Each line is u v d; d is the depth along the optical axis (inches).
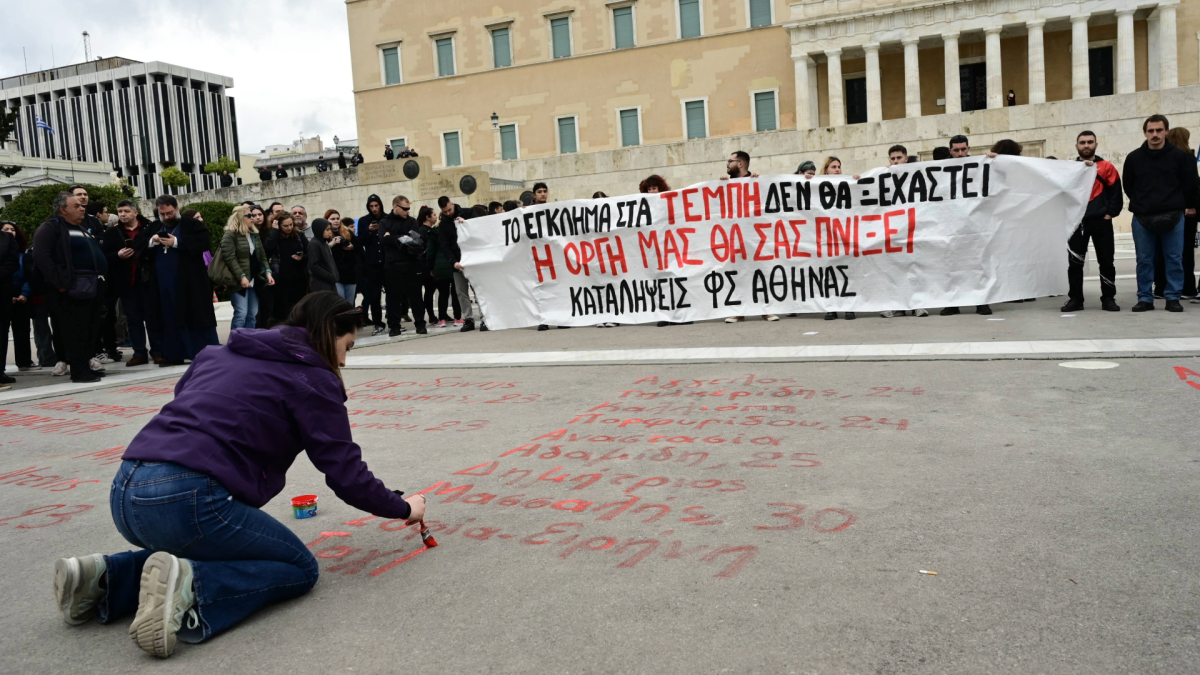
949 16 1608.0
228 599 127.4
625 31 1892.2
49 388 387.9
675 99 1857.8
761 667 107.5
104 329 502.0
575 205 475.2
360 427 267.9
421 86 2057.1
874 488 173.9
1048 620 114.9
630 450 216.4
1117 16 1571.1
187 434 126.0
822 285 433.4
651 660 111.1
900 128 1400.1
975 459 188.4
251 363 132.3
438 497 188.9
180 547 125.3
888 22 1633.9
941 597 123.4
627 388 295.7
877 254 423.2
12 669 121.2
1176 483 165.2
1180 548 135.3
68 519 192.5
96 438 280.2
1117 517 149.8
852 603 123.3
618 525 162.7
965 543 142.6
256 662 118.4
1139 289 381.4
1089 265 715.4
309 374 133.2
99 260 412.5
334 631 126.1
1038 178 399.5
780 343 362.3
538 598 132.5
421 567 148.6
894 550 141.6
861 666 106.1
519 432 244.8
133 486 123.7
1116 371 262.2
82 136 5659.5
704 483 185.0
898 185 418.6
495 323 508.4
